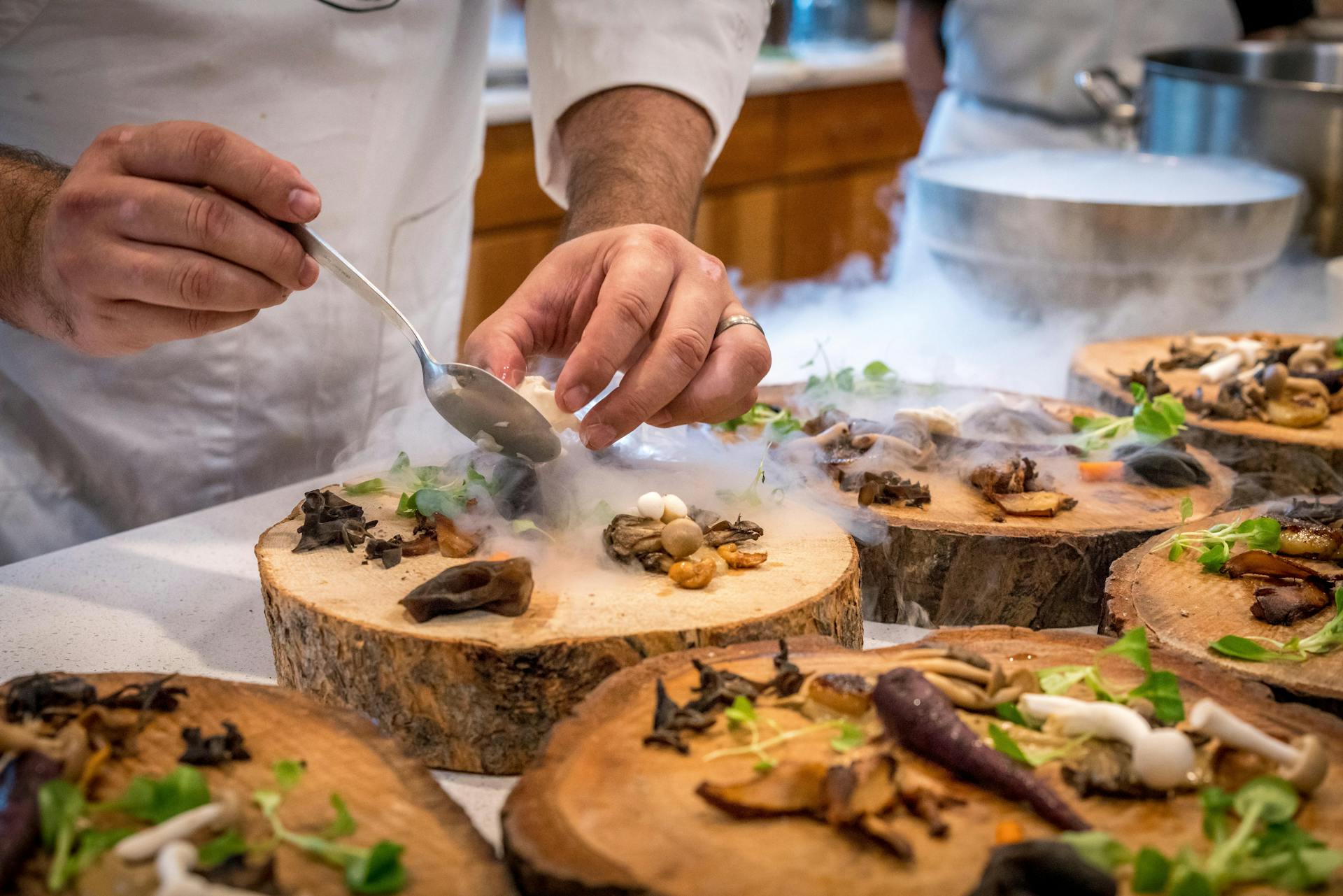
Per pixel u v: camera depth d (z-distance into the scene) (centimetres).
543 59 222
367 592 135
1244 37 363
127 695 112
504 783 126
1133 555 154
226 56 196
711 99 218
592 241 162
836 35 559
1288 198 232
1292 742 107
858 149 516
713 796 95
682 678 116
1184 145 276
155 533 182
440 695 125
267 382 218
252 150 128
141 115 195
